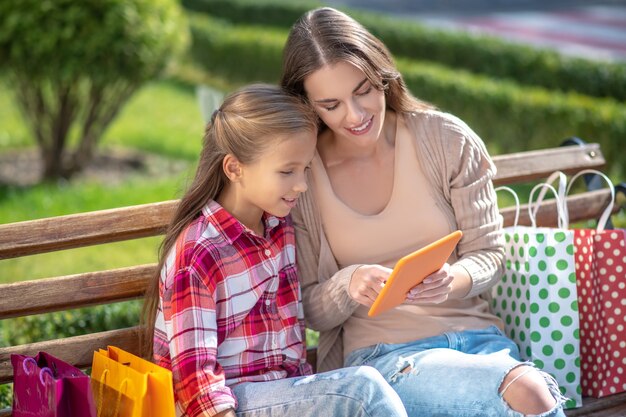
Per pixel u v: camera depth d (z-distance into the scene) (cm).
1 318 304
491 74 1396
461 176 326
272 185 289
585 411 341
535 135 995
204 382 272
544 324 334
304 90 311
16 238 305
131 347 319
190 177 318
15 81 925
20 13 853
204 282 282
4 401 394
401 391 299
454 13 2956
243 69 1516
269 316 302
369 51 306
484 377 289
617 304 349
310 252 329
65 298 309
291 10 1834
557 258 332
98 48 875
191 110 1353
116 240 320
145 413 261
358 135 314
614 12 2869
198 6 1964
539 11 2942
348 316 324
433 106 337
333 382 274
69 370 271
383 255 326
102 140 1130
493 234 327
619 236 345
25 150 1087
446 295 300
